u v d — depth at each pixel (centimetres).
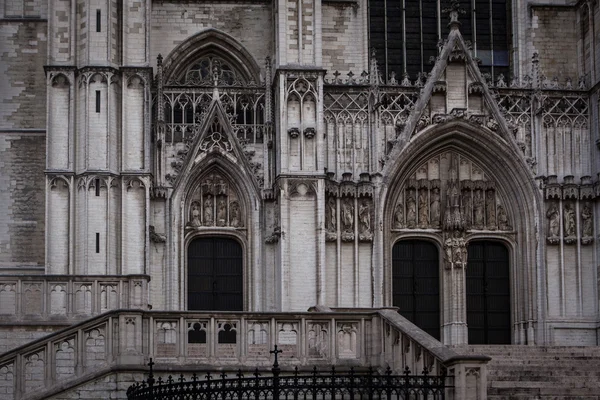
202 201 6281
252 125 6344
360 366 4416
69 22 6056
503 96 6531
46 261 5869
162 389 3653
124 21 6094
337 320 4475
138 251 5944
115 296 5169
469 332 6450
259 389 3434
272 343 4409
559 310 6369
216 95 6297
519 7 6750
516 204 6481
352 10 6662
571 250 6425
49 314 5056
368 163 6350
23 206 6384
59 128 5978
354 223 6259
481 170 6538
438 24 6762
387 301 6272
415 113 6369
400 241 6450
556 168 6488
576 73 6712
